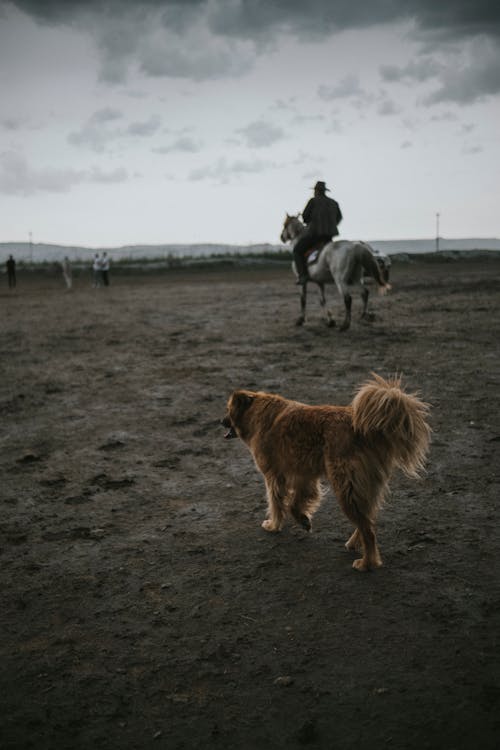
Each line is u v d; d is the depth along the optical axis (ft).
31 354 42.32
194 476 19.94
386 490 14.52
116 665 10.70
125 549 15.12
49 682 10.32
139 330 52.31
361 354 37.19
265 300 74.28
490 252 221.46
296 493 15.21
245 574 13.71
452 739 8.68
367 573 13.47
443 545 14.53
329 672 10.24
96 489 19.02
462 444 21.45
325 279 45.98
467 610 11.83
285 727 9.09
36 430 25.30
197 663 10.66
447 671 10.09
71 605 12.71
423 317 52.60
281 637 11.29
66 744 8.96
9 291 115.75
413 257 202.39
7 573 14.12
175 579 13.61
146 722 9.34
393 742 8.68
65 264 118.11
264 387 30.55
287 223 51.75
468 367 32.81
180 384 32.17
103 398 30.01
